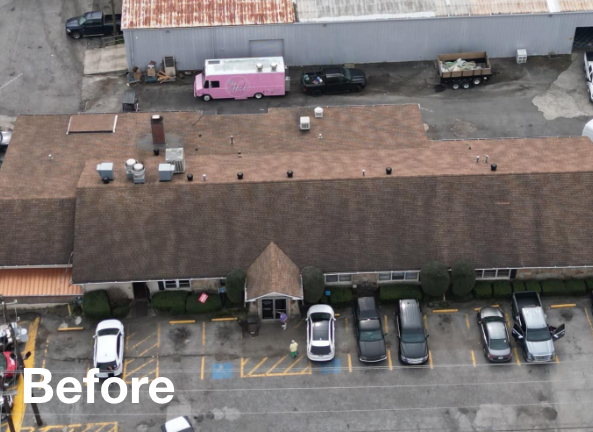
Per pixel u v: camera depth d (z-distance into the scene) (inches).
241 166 2603.3
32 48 3393.2
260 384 2319.1
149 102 3149.6
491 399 2281.0
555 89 3193.9
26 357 2308.1
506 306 2493.8
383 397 2288.4
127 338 2421.3
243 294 2442.2
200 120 2817.4
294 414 2255.2
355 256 2448.3
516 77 3240.7
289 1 3238.2
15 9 3570.4
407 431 2218.3
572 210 2495.1
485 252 2453.2
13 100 3169.3
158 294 2469.2
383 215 2484.0
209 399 2289.6
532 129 3034.0
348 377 2332.7
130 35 3164.4
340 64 3304.6
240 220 2472.9
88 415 2256.4
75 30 3408.0
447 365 2354.8
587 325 2444.6
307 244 2456.9
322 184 2506.2
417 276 2493.8
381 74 3262.8
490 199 2498.8
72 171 2637.8
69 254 2465.6
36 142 2736.2
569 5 3233.3
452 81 3184.1
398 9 3221.0
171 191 2491.4
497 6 3233.3
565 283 2500.0
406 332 2365.9
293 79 3245.6
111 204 2474.2
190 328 2447.1
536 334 2356.1
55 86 3233.3
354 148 2719.0
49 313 2485.2
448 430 2219.5
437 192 2503.7
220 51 3233.3
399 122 2802.7
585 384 2309.3
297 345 2404.0
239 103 3147.1
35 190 2564.0
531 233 2472.9
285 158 2650.1
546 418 2240.4
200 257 2439.7
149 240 2449.6
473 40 3280.0
